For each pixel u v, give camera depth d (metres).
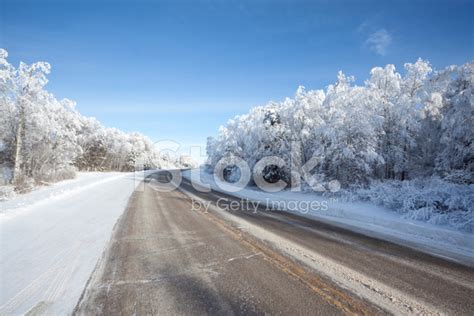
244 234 6.41
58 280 3.62
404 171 16.25
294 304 3.02
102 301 3.06
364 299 3.17
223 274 3.89
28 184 15.16
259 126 23.53
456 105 12.81
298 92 19.27
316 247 5.38
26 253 4.68
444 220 7.44
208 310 2.88
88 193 14.64
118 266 4.18
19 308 2.90
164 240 5.79
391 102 15.93
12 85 17.28
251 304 3.01
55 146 21.47
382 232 6.90
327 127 15.75
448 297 3.27
